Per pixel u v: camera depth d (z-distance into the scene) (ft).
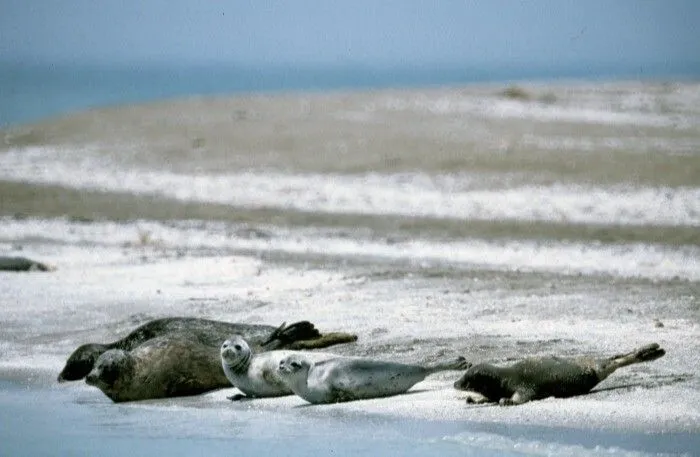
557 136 408.05
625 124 441.27
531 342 138.10
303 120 459.73
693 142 397.19
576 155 365.40
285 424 108.17
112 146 414.82
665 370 123.03
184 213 299.79
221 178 354.33
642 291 177.47
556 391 113.50
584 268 217.97
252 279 193.47
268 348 133.69
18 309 170.40
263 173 359.66
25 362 140.67
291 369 116.06
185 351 125.80
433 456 95.61
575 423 104.17
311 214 296.51
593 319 153.58
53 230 270.46
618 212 290.35
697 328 146.30
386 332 146.00
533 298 171.12
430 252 240.73
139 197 325.42
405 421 107.04
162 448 100.42
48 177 359.87
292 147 399.03
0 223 279.49
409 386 118.21
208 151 398.21
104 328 157.69
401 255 235.40
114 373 120.98
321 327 150.61
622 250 242.78
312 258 227.40
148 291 183.62
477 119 454.40
